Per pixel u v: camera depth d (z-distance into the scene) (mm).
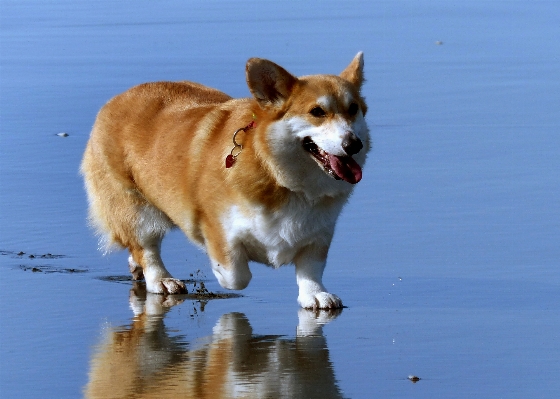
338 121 10117
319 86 10289
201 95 12297
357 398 8180
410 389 8359
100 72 23188
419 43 26156
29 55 25719
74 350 9414
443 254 12367
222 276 11055
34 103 20594
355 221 13609
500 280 11492
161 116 11859
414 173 15609
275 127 10266
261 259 11148
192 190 11078
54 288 11516
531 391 8297
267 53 24453
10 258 12578
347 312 10586
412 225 13383
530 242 12648
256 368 8883
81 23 30641
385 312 10539
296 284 11773
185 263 12656
